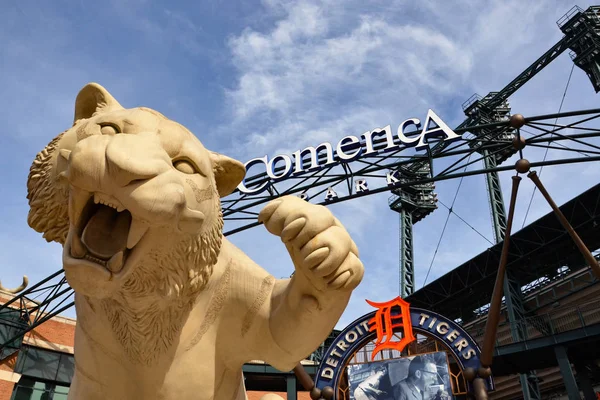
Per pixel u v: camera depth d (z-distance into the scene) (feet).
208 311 6.66
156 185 4.83
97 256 4.96
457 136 37.65
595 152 32.91
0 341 49.78
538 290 65.98
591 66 64.34
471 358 37.09
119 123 5.77
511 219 26.11
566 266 64.69
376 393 39.60
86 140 4.99
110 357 6.33
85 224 5.09
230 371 7.12
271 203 5.97
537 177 22.81
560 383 64.39
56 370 53.98
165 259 5.56
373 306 43.45
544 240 62.49
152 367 6.28
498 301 29.30
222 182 7.40
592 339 47.62
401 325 41.09
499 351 52.24
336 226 5.80
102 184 4.72
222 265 6.89
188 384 6.41
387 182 39.29
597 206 57.31
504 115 76.69
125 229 5.18
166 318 6.19
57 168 5.88
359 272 5.75
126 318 6.03
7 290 53.52
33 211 6.23
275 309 6.55
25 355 52.21
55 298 48.62
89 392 6.59
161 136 5.77
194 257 5.87
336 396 40.01
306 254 5.54
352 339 42.42
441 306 76.23
